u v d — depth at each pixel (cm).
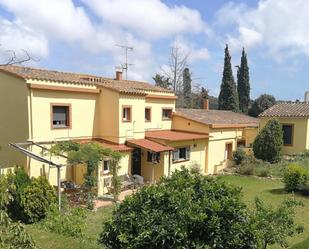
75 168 2148
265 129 2864
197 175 722
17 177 1541
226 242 596
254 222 639
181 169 754
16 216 1483
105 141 2412
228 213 613
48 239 1074
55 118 2139
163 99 2936
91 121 2381
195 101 5562
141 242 603
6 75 2031
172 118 3066
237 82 5547
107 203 1909
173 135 2736
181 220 600
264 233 811
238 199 644
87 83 2325
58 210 1493
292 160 2848
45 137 2056
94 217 1611
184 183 686
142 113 2573
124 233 625
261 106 4828
